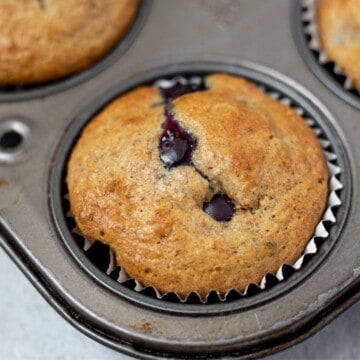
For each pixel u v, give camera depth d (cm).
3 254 26
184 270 24
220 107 26
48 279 24
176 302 24
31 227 25
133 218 25
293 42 29
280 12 29
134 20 29
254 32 29
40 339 25
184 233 24
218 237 24
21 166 26
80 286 24
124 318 24
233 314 24
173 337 23
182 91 27
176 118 25
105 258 25
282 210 25
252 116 26
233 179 25
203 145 25
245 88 27
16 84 28
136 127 26
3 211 25
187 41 29
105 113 27
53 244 25
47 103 28
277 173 25
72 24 28
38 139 27
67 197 26
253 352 23
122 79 28
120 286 24
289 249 25
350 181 26
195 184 25
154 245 24
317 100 27
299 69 28
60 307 24
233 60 29
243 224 25
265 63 28
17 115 27
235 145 25
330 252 24
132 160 25
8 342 25
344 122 27
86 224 25
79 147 26
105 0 29
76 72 29
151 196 25
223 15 29
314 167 26
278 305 24
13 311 25
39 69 28
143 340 23
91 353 25
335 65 28
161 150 25
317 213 25
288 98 28
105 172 25
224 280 24
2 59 28
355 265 24
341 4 28
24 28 28
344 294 24
